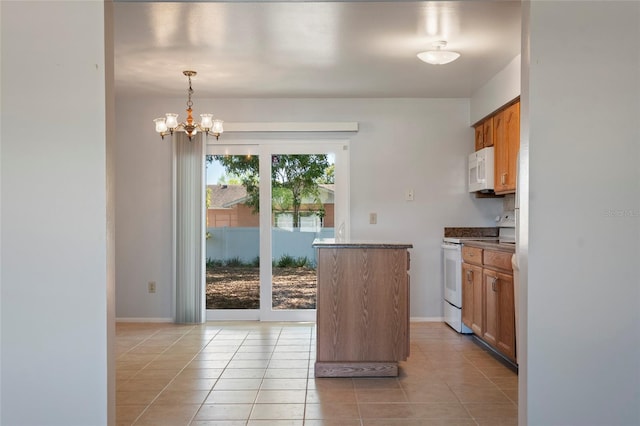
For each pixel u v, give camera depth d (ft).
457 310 17.16
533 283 8.15
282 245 19.21
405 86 17.34
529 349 8.14
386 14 11.22
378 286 12.39
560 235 8.14
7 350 7.87
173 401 10.82
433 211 19.04
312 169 19.21
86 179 7.93
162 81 16.55
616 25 8.16
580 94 8.17
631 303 8.13
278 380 12.17
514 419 9.80
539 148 8.15
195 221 18.72
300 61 14.49
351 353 12.39
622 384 8.11
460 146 19.04
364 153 19.04
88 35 7.95
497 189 16.51
